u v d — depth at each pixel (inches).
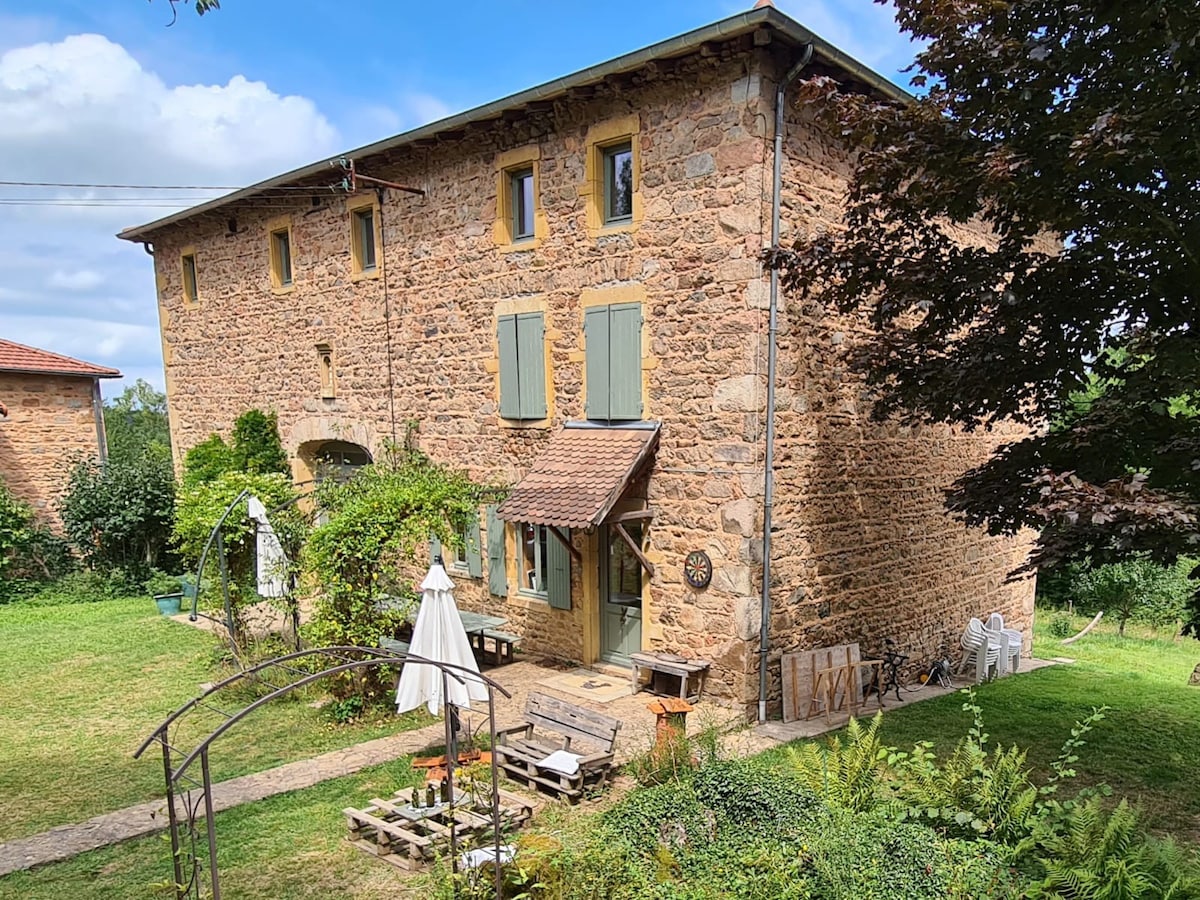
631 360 312.3
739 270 276.5
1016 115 210.5
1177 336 206.5
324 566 291.1
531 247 348.8
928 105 219.5
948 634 400.8
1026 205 211.3
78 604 513.3
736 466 282.7
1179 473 208.7
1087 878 142.4
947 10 207.8
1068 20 196.2
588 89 304.2
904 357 262.2
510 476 370.6
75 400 627.8
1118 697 344.8
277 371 509.4
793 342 293.9
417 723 284.4
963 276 238.2
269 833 202.4
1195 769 255.0
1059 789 238.8
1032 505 217.2
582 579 343.0
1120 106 184.7
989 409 251.6
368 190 426.6
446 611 240.7
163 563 579.5
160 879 181.6
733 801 175.3
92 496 554.3
